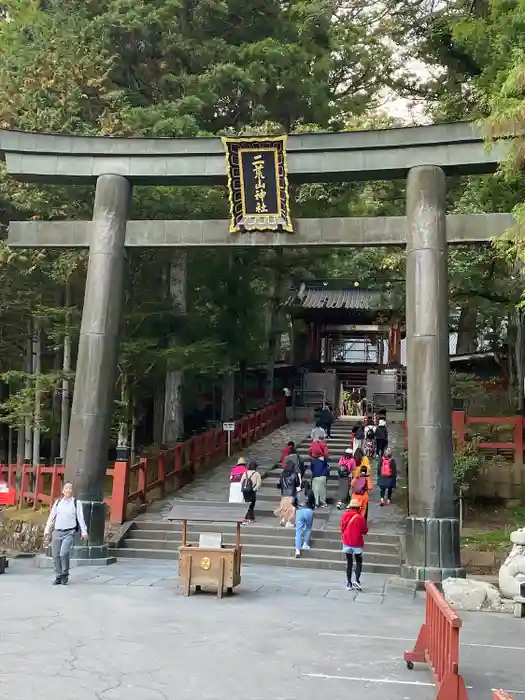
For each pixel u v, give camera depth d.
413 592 12.01
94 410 14.48
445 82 21.69
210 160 15.04
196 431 23.92
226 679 6.84
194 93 21.62
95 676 6.81
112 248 15.01
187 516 11.58
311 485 18.36
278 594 11.57
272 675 7.04
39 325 21.14
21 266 19.42
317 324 40.75
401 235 14.23
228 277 25.84
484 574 13.57
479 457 17.61
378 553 14.79
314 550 14.95
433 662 6.88
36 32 20.31
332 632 9.02
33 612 9.61
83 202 19.67
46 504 18.91
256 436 27.94
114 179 15.23
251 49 21.92
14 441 28.41
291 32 23.66
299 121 23.69
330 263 30.84
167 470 21.12
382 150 14.27
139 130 19.44
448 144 13.90
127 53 21.78
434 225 13.75
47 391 21.09
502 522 16.88
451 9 18.80
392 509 18.58
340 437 27.39
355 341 49.12
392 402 34.97
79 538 14.17
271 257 25.86
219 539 11.30
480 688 7.02
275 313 32.62
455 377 25.83
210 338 23.38
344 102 26.47
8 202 20.38
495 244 9.67
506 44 14.24
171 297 23.31
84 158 15.40
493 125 9.05
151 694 6.32
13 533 16.03
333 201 21.84
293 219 14.65
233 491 17.34
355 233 14.41
